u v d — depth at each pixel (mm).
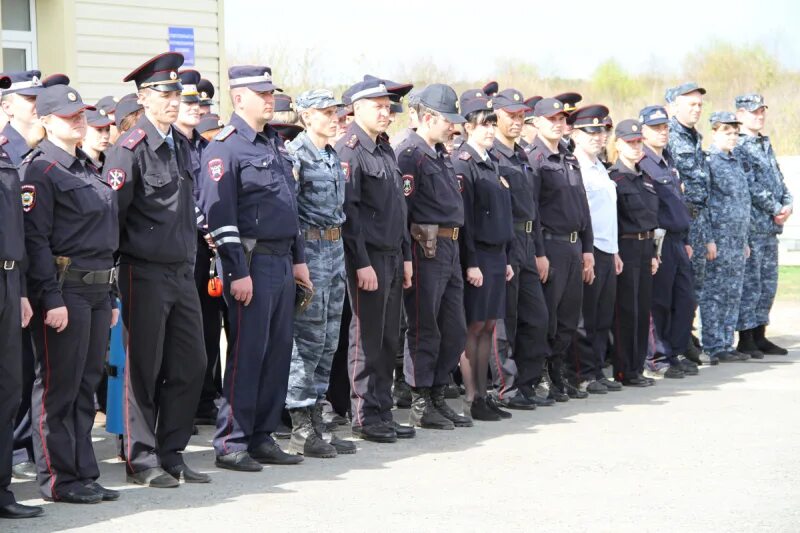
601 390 10609
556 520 6406
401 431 8609
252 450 7770
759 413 9539
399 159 8758
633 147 10938
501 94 9641
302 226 7941
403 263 8617
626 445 8336
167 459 7223
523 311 9773
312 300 7930
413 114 8914
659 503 6773
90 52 14406
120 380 7758
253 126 7543
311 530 6199
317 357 8023
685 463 7777
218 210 7387
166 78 6910
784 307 16109
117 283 7039
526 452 8125
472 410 9359
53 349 6633
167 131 7051
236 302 7508
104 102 8938
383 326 8484
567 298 10148
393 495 6934
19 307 6375
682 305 11539
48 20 14094
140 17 14812
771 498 6895
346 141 8312
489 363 9977
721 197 12320
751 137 12844
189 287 7105
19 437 7402
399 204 8438
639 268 10953
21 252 6363
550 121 10008
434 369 8992
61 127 6605
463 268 9250
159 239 6906
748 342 12828
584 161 10609
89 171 6758
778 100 37000
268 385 7684
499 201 9250
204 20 15430
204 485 7160
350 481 7277
